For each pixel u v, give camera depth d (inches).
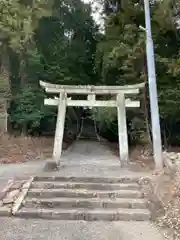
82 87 349.1
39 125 553.6
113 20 483.2
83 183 238.4
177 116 469.1
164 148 486.9
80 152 495.5
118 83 482.0
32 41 515.2
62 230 169.8
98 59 537.6
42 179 250.4
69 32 679.7
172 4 416.5
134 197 217.8
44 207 202.7
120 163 333.7
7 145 450.6
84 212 191.6
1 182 243.8
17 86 548.4
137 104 352.5
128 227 175.2
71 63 629.0
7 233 163.8
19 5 462.0
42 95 527.2
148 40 315.6
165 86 429.1
